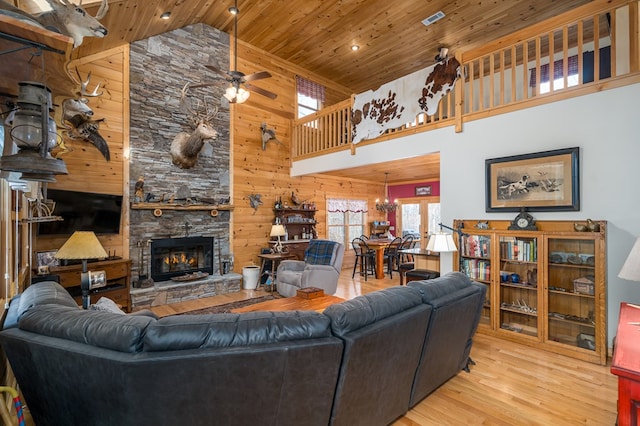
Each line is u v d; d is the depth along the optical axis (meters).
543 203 3.45
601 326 3.03
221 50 6.16
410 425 2.15
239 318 1.54
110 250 4.78
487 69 6.47
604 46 5.46
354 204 8.88
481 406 2.37
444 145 4.35
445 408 2.34
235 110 6.38
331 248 5.62
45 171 1.27
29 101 1.26
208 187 5.92
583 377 2.79
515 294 3.77
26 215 3.25
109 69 4.84
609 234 3.09
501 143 3.80
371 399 1.88
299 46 6.64
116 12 3.90
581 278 3.27
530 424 2.16
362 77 8.14
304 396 1.58
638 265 1.98
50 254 4.02
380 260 7.03
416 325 2.00
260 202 6.67
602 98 3.13
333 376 1.61
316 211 7.91
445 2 5.19
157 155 5.30
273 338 1.49
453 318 2.36
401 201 9.34
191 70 5.74
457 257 4.11
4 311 1.97
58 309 1.66
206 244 5.83
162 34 5.40
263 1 5.25
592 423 2.17
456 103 4.21
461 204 4.16
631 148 2.98
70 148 4.18
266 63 6.91
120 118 4.92
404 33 6.11
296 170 7.14
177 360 1.33
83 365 1.40
